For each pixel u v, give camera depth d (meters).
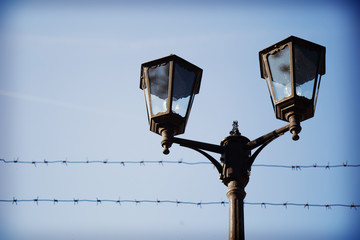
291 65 5.36
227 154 5.45
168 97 5.52
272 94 5.43
